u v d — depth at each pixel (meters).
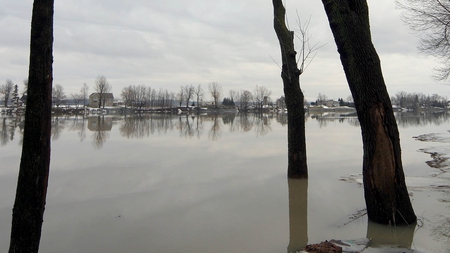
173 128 30.22
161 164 11.70
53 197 7.52
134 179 9.35
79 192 7.95
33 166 3.22
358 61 5.45
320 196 7.50
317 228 5.52
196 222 5.89
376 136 5.40
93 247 4.84
